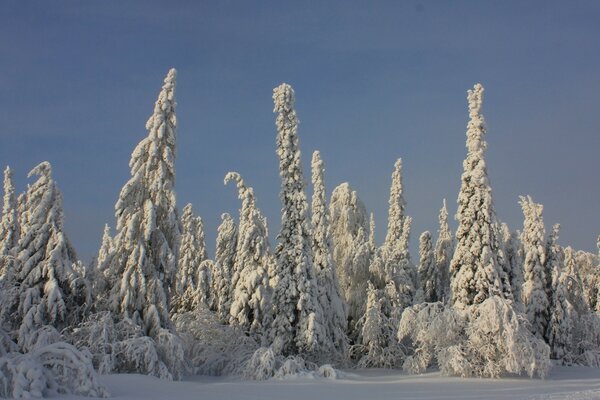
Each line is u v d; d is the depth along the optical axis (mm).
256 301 43188
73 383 21172
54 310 31453
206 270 57250
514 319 35344
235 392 25375
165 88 36625
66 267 32625
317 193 49594
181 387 27531
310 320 40000
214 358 39812
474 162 41406
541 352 35469
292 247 41812
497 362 35719
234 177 46812
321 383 31328
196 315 43094
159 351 33250
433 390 27281
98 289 35312
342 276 55562
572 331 53031
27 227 32969
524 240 54375
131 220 34938
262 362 35344
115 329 32844
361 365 46875
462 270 39625
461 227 40625
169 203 36031
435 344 38062
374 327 47438
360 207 58906
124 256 35562
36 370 20109
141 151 36062
